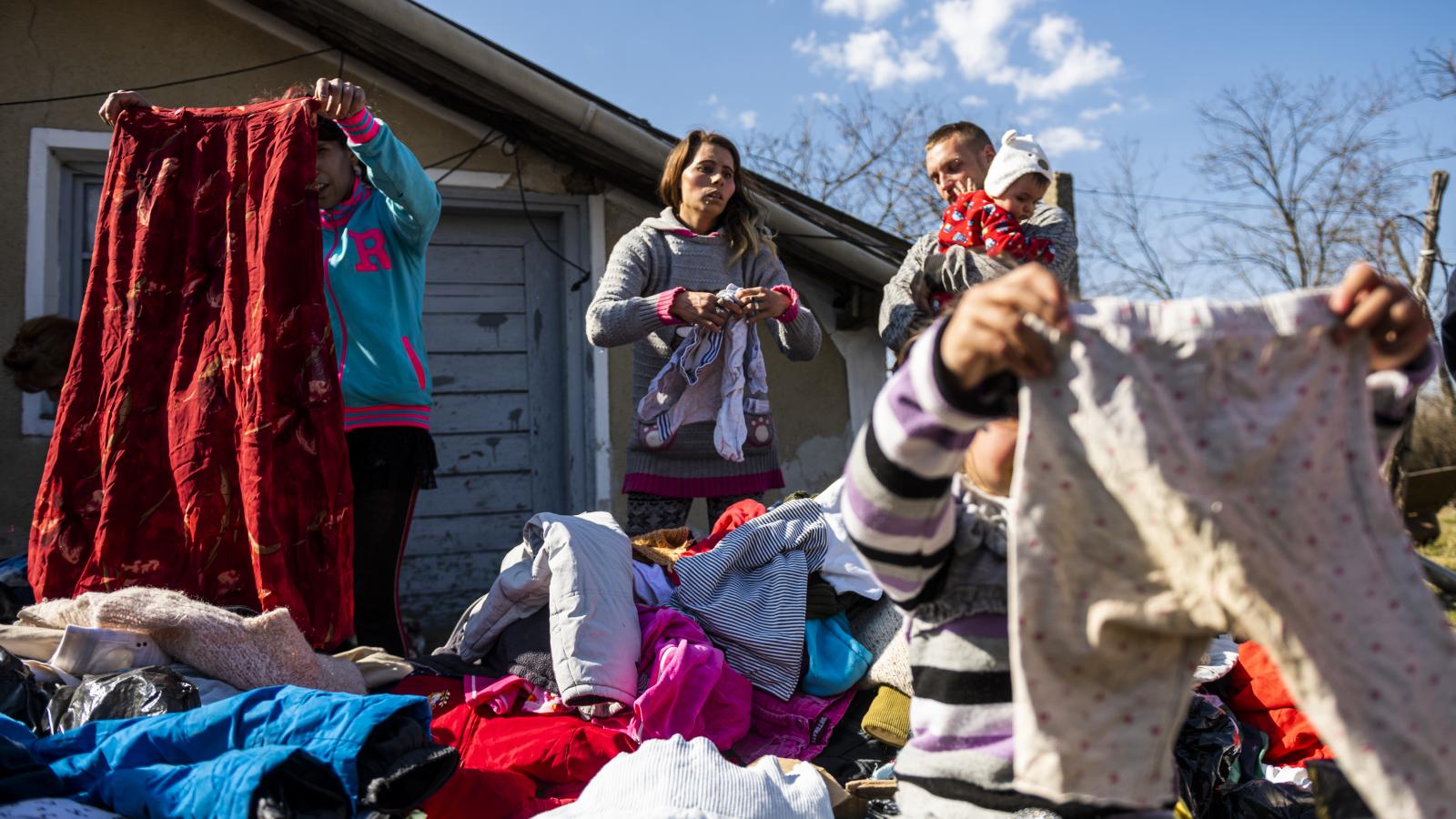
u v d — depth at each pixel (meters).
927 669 1.56
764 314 3.89
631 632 2.91
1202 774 2.67
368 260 3.50
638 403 4.06
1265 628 1.20
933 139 3.86
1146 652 1.28
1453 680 1.20
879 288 6.55
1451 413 14.62
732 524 3.56
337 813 2.00
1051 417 1.25
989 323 1.24
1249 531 1.19
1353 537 1.22
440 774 2.15
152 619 2.68
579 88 6.12
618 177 6.38
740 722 2.90
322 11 5.62
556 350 6.48
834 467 6.73
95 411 3.26
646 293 4.06
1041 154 3.38
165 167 3.30
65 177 5.82
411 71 5.95
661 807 2.08
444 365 6.31
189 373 3.18
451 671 3.08
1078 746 1.27
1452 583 7.27
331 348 3.07
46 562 3.17
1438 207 13.22
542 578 2.98
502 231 6.46
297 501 2.99
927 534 1.47
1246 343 1.23
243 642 2.71
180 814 1.94
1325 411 1.24
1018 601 1.26
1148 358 1.24
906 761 1.59
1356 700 1.19
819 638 3.16
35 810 1.97
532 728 2.71
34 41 5.78
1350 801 1.81
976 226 3.38
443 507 6.23
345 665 2.88
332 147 3.50
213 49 5.97
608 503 6.35
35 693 2.54
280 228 3.05
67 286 5.79
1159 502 1.20
